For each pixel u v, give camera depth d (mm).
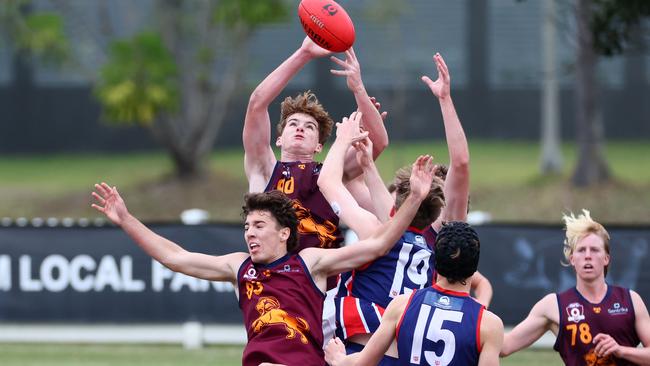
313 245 23250
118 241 42188
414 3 111312
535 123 111875
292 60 23641
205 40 90000
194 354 40594
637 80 111062
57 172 103125
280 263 21375
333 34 23047
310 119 24344
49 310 42250
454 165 23156
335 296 23141
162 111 88812
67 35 93812
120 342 43031
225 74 105375
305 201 23688
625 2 48281
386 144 24531
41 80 111250
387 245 21016
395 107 108000
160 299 42156
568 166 95875
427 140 110688
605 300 24297
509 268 40812
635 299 24312
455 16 111750
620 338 24172
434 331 19047
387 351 21109
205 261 21906
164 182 92688
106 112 84188
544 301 24719
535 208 82250
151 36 82562
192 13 93125
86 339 43125
